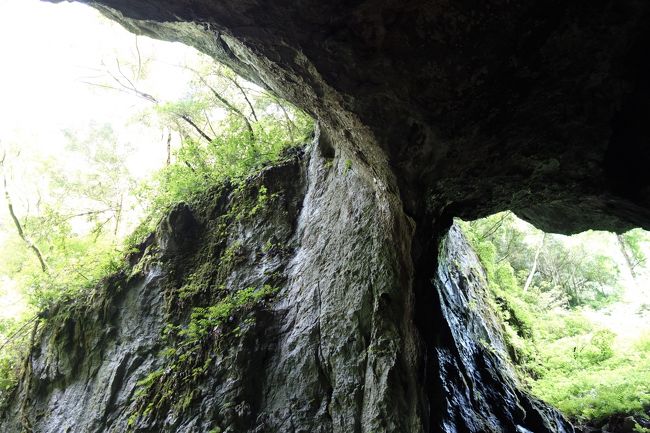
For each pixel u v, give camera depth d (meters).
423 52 4.22
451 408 6.27
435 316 6.61
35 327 10.02
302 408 6.29
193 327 8.00
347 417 5.80
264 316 7.63
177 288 8.99
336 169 8.41
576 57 4.16
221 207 9.90
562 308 19.95
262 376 6.98
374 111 4.92
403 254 6.04
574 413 9.54
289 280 8.06
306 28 4.14
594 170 5.24
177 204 9.97
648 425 8.17
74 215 14.70
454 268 9.53
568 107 4.66
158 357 8.20
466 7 3.83
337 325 6.61
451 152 5.25
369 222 6.93
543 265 22.66
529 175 5.70
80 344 9.14
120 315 9.12
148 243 9.94
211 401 6.94
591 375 10.77
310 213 8.66
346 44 4.20
